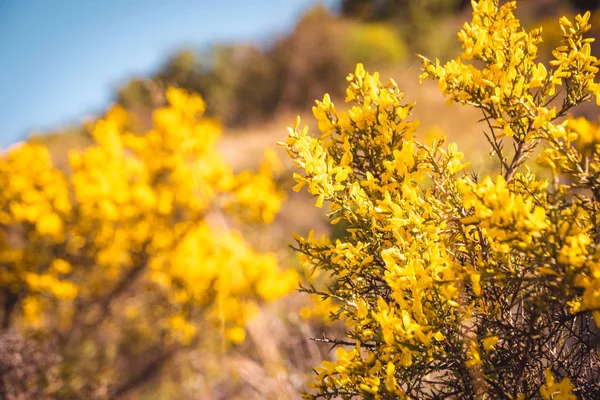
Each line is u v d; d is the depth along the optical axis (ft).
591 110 13.35
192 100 13.06
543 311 3.55
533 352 3.80
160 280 12.94
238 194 12.94
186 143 12.79
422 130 17.89
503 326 3.69
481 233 3.89
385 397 3.48
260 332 8.87
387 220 3.92
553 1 36.11
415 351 3.37
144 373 12.34
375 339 3.64
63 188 13.24
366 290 4.28
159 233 12.97
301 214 15.98
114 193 12.62
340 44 45.39
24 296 13.09
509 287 3.89
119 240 12.90
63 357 12.23
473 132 15.14
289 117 38.96
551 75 3.99
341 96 41.34
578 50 4.15
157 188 12.90
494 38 4.04
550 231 3.04
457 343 3.49
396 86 4.55
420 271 3.51
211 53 51.24
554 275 3.19
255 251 13.64
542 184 4.00
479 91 4.13
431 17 41.32
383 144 4.52
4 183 12.94
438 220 3.83
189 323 12.42
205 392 11.50
